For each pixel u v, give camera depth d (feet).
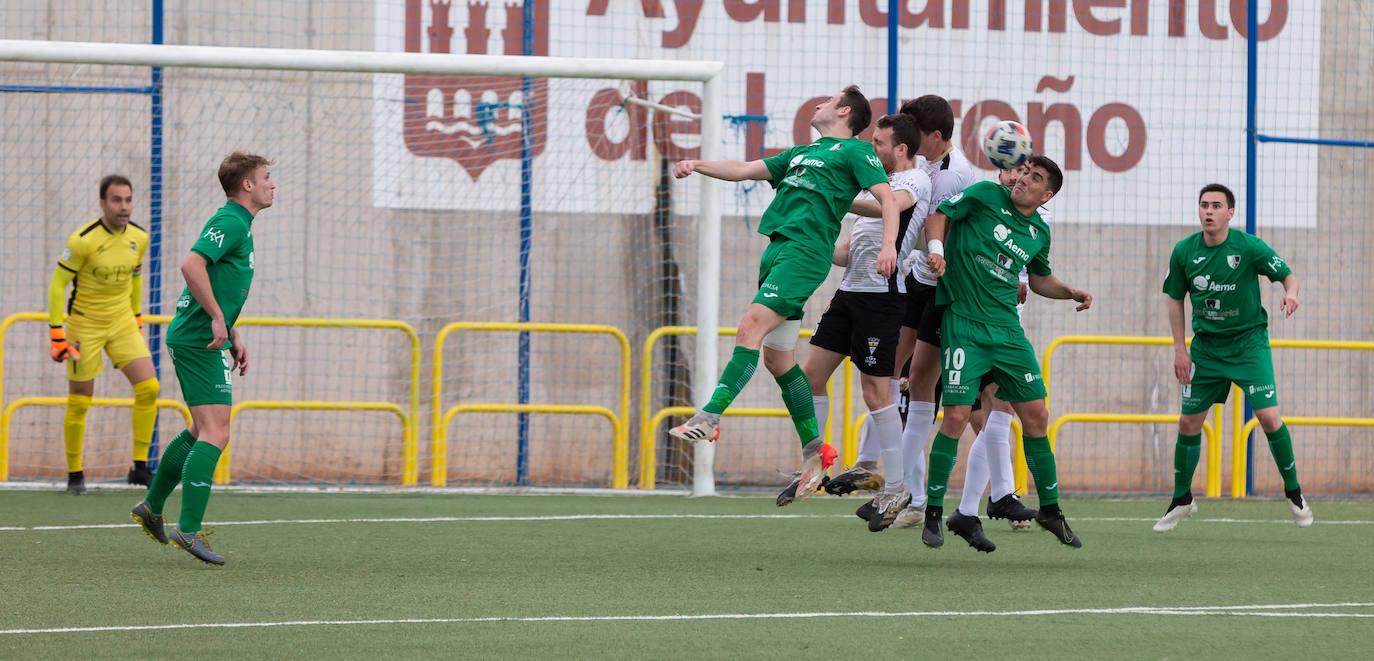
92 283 104.94
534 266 128.67
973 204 72.64
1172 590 64.64
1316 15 135.74
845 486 83.76
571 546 79.15
